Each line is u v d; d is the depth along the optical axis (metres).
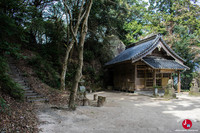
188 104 8.58
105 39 20.97
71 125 4.52
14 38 10.29
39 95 8.34
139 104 8.54
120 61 15.38
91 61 19.75
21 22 9.99
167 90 11.07
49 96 8.77
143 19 24.02
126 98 11.00
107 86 18.81
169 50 15.09
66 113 5.81
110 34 22.31
